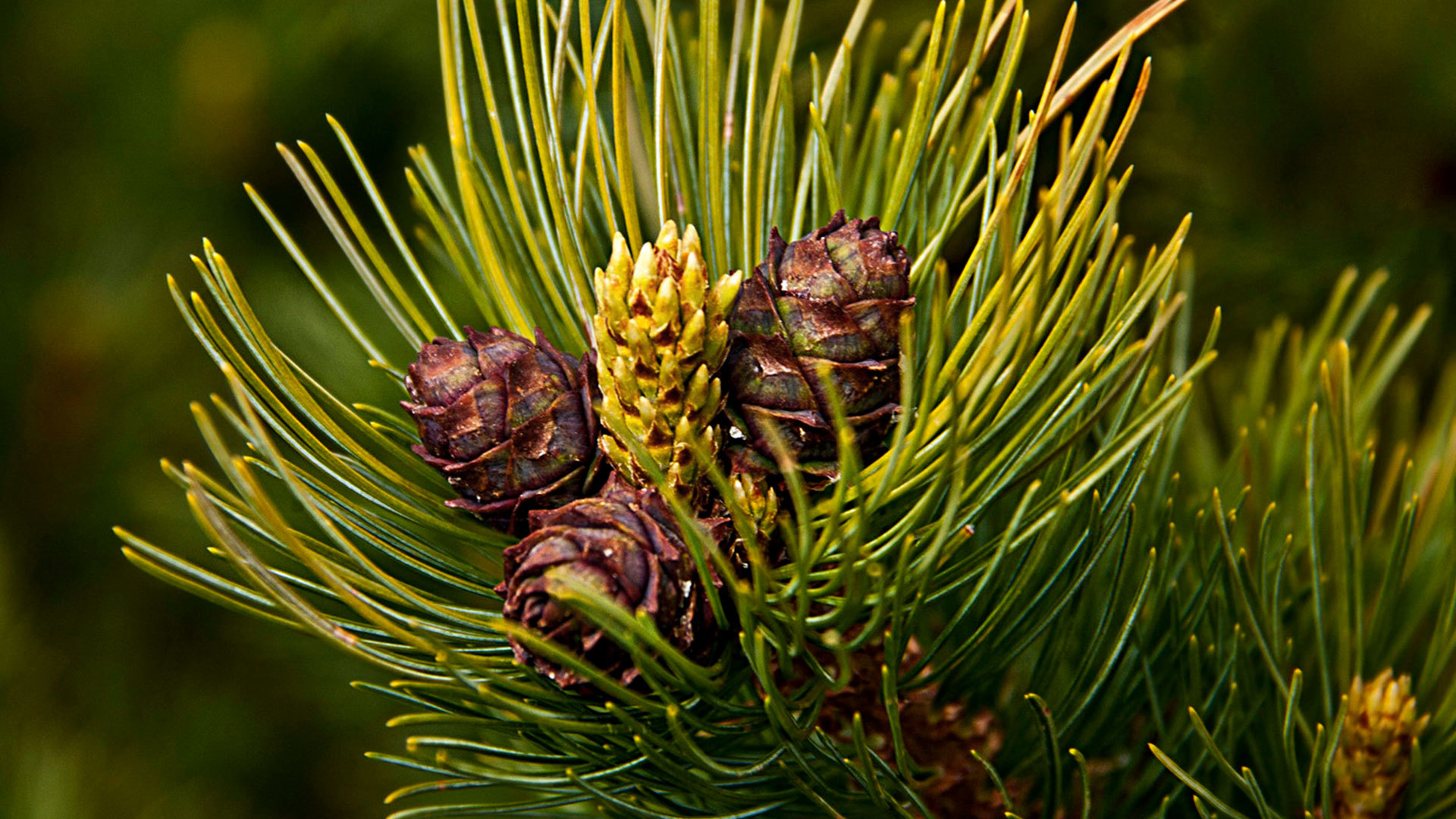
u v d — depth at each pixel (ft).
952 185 1.63
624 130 1.54
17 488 2.75
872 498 1.51
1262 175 2.11
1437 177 2.07
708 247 1.64
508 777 1.56
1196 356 2.00
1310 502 1.62
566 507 1.53
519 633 1.45
